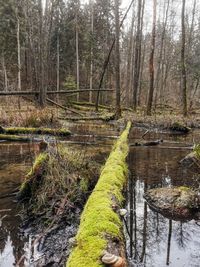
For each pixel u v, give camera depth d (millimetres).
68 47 40094
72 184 5184
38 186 5250
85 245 2674
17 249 3746
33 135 11320
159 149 10094
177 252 3709
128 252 3670
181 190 5352
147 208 5047
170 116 20078
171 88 48062
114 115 18500
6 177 6457
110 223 3096
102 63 36594
